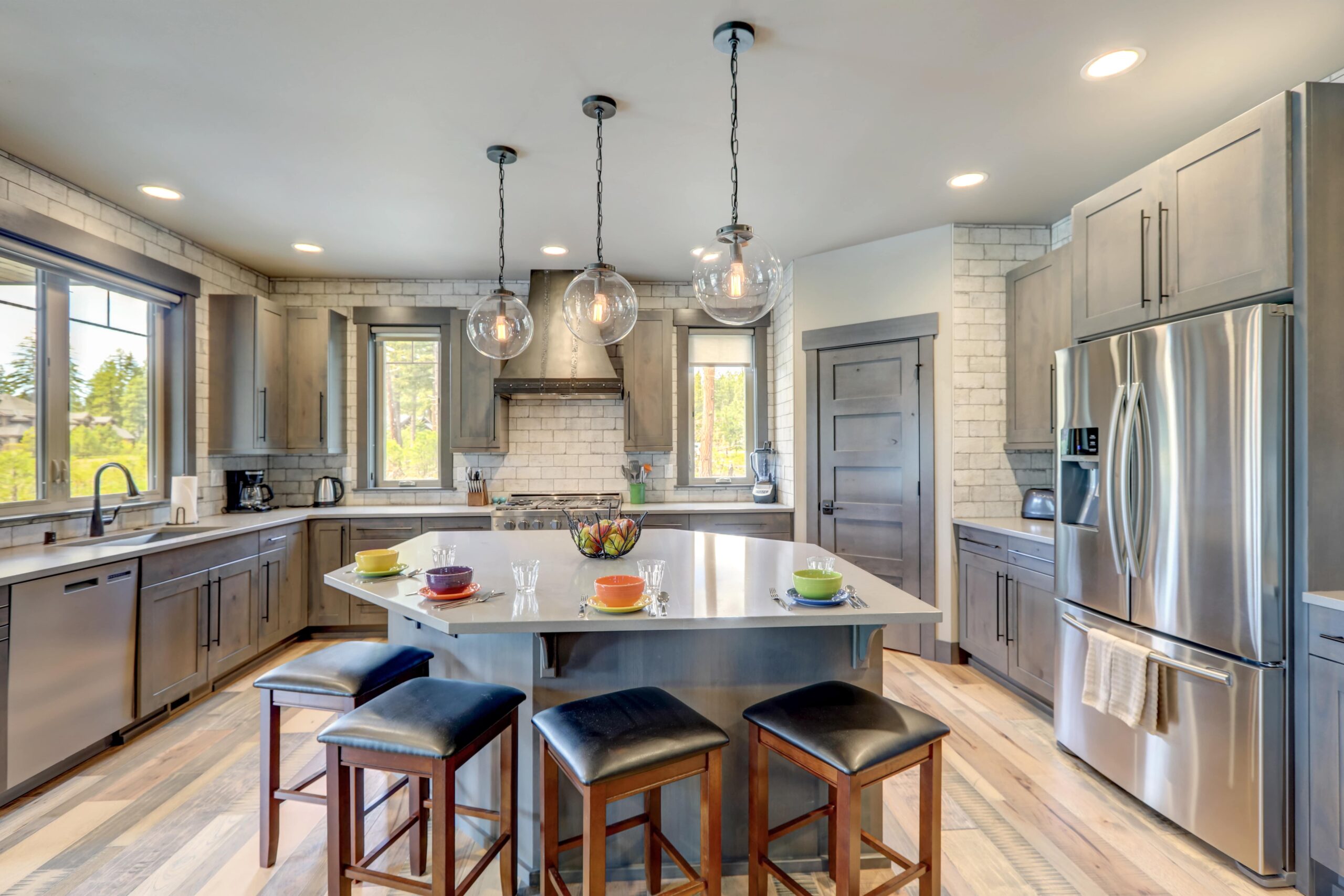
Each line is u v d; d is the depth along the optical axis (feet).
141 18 6.28
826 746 4.76
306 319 14.53
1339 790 5.67
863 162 9.60
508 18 6.34
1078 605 8.34
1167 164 7.17
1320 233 5.97
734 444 16.74
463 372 15.37
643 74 7.32
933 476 12.48
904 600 5.94
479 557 8.42
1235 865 6.39
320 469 15.78
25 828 6.97
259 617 12.12
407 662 6.61
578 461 16.42
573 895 6.21
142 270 11.28
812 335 13.99
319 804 6.07
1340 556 6.04
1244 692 6.21
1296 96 5.98
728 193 10.70
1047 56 7.05
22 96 7.64
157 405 12.29
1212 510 6.48
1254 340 6.10
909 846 6.78
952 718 9.86
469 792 6.97
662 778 4.78
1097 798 7.61
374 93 7.67
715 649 6.32
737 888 6.18
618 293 7.50
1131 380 7.36
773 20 6.42
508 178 10.03
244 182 10.13
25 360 9.49
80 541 9.83
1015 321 12.03
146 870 6.28
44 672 7.70
